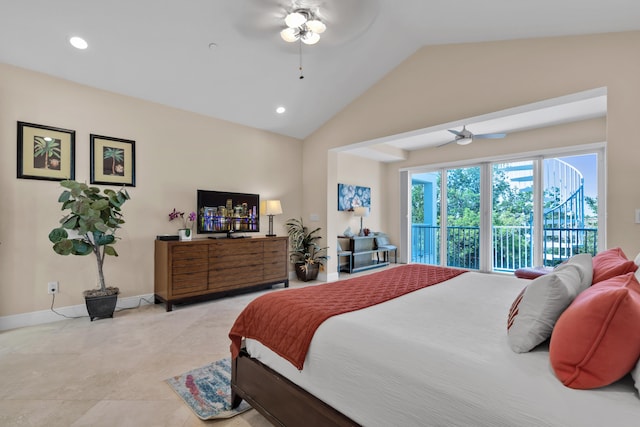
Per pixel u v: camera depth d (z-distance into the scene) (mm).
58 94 3268
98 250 3221
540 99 2930
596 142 4625
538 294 1104
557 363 905
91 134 3453
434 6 2809
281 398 1472
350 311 1518
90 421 1655
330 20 2922
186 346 2602
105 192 3238
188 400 1846
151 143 3887
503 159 5602
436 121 3654
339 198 6352
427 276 2412
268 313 1652
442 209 6469
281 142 5293
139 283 3766
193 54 3281
